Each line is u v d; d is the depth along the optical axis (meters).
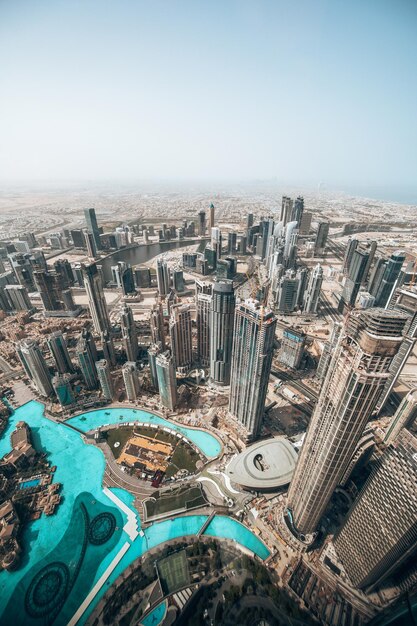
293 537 190.75
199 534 199.88
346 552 173.12
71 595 174.62
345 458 144.38
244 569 182.50
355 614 165.00
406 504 128.88
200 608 166.75
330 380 142.62
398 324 112.94
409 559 158.75
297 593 173.25
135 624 162.00
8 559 184.38
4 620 167.25
